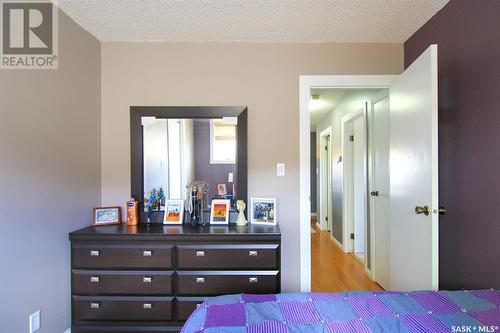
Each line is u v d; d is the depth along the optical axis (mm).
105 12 1795
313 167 6676
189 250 1789
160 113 2186
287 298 1083
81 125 1949
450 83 1661
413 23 1934
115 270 1795
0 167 1344
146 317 1795
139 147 2186
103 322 1808
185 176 2203
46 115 1623
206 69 2217
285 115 2217
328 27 1995
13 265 1409
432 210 1551
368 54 2219
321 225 5215
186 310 1793
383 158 2543
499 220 1332
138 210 2162
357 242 3652
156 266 1792
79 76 1932
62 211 1757
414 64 1756
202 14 1829
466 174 1532
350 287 2625
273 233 1805
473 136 1482
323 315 955
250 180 2213
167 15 1840
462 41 1563
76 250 1799
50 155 1653
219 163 2209
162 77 2213
